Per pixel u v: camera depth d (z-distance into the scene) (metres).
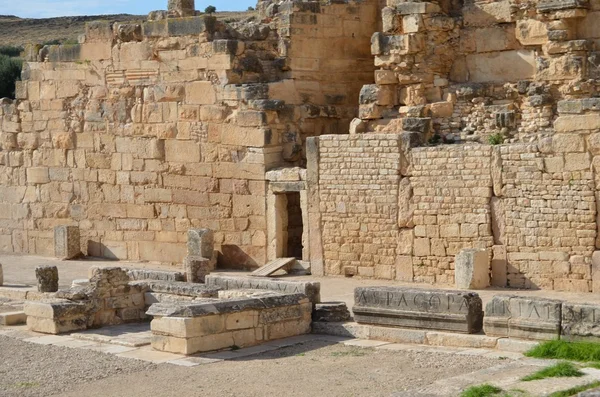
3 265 32.59
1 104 35.81
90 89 33.62
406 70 29.14
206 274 25.44
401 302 19.81
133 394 16.23
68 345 20.02
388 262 27.36
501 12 28.41
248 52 30.91
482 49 28.84
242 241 30.33
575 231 24.53
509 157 25.33
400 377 16.73
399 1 29.58
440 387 14.97
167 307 19.20
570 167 24.50
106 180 33.44
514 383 14.95
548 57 27.47
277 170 29.41
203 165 31.05
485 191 25.69
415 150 26.77
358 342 19.67
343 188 27.97
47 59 34.59
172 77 31.62
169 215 32.00
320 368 17.56
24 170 35.44
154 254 32.47
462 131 28.17
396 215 27.14
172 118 31.70
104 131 33.34
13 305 24.00
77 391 16.53
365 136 27.56
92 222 33.88
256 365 17.89
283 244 29.70
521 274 25.30
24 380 17.33
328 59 31.78
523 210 25.22
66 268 31.61
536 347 17.38
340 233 28.11
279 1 32.72
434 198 26.50
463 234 26.08
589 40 27.02
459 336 18.92
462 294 19.17
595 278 24.30
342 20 32.00
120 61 32.81
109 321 22.25
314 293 21.17
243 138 30.05
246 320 19.58
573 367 15.79
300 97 31.08
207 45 30.72
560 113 24.70
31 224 35.38
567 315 17.94
